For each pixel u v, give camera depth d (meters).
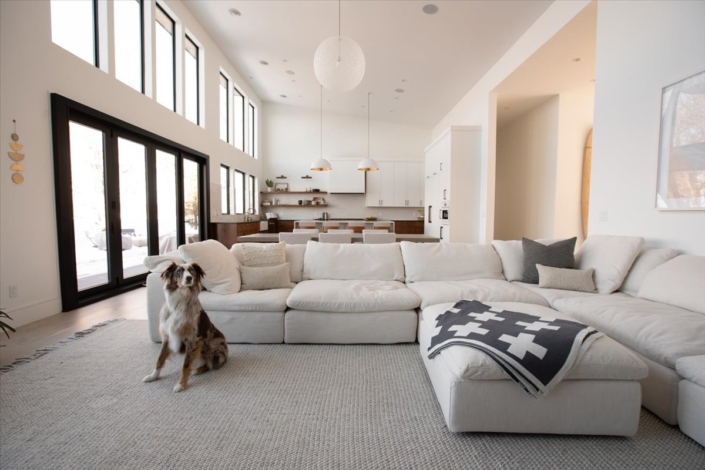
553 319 1.67
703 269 1.93
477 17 3.91
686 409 1.38
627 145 2.76
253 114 8.95
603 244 2.65
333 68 2.92
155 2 4.59
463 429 1.38
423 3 3.78
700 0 2.18
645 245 2.61
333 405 1.63
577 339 1.42
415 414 1.56
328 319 2.35
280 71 6.86
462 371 1.36
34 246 2.82
